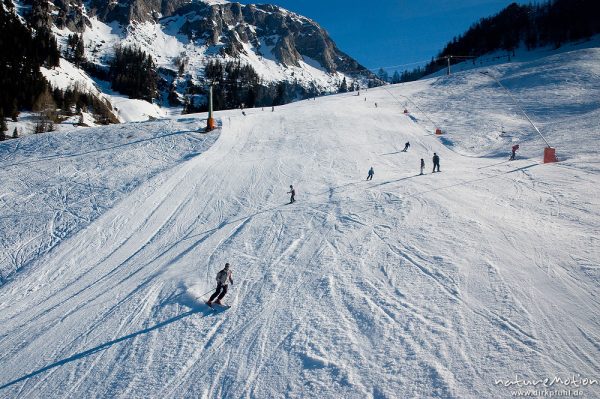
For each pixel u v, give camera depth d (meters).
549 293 10.52
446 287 11.44
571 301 10.06
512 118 42.47
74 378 9.82
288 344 9.94
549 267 11.89
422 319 10.08
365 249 15.02
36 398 9.31
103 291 14.66
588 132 30.58
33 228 21.98
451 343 9.02
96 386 9.42
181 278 14.60
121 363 10.12
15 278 17.03
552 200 18.27
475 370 8.09
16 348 11.62
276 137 39.53
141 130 41.53
